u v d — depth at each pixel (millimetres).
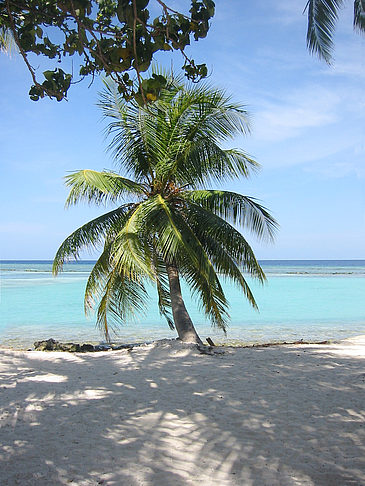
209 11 2564
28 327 16812
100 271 10930
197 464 4273
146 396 6660
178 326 11062
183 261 10633
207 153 10016
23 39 2768
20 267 101000
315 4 6840
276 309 22469
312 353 10133
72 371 8508
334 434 5023
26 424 5449
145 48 2580
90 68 3002
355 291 33188
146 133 10266
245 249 10125
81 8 2527
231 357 9602
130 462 4332
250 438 4938
